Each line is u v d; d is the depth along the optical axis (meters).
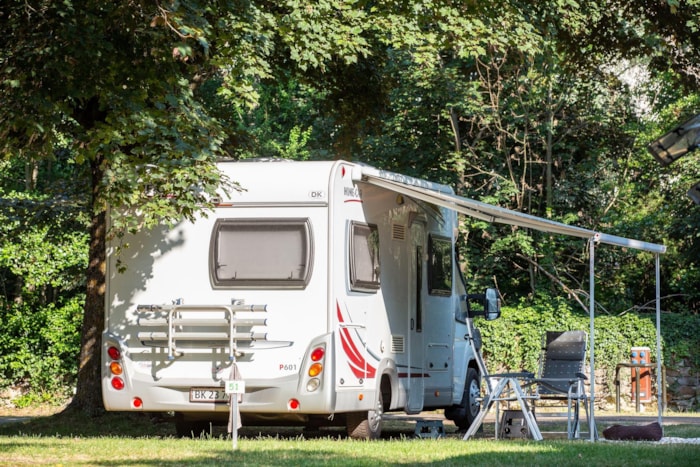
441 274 29.77
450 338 30.30
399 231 27.14
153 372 24.52
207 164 24.19
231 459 19.11
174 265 24.61
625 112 55.31
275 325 23.89
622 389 46.22
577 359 28.23
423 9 33.66
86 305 32.28
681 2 36.75
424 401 28.39
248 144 37.72
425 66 35.28
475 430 25.72
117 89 25.17
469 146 53.78
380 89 40.53
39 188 57.94
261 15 29.78
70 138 31.33
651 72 54.31
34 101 24.11
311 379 23.64
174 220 24.23
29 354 43.56
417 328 28.00
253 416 24.59
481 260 54.88
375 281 25.62
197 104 26.50
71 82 24.55
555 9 36.84
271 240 24.09
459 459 19.22
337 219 24.05
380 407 26.00
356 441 23.81
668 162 21.03
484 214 26.72
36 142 25.86
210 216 24.58
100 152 25.91
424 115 53.09
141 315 24.61
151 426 31.70
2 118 24.47
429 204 29.12
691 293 55.22
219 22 26.03
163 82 25.34
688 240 53.38
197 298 24.38
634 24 38.38
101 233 32.25
